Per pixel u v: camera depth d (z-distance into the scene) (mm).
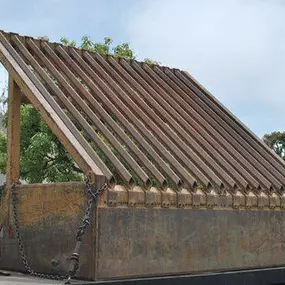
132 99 6047
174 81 7281
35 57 5875
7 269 5250
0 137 16125
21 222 5137
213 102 7406
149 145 5352
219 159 5926
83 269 4355
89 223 4352
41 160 14164
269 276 5367
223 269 5234
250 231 5570
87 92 5602
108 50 15789
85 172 4504
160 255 4723
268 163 6570
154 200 4750
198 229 5070
